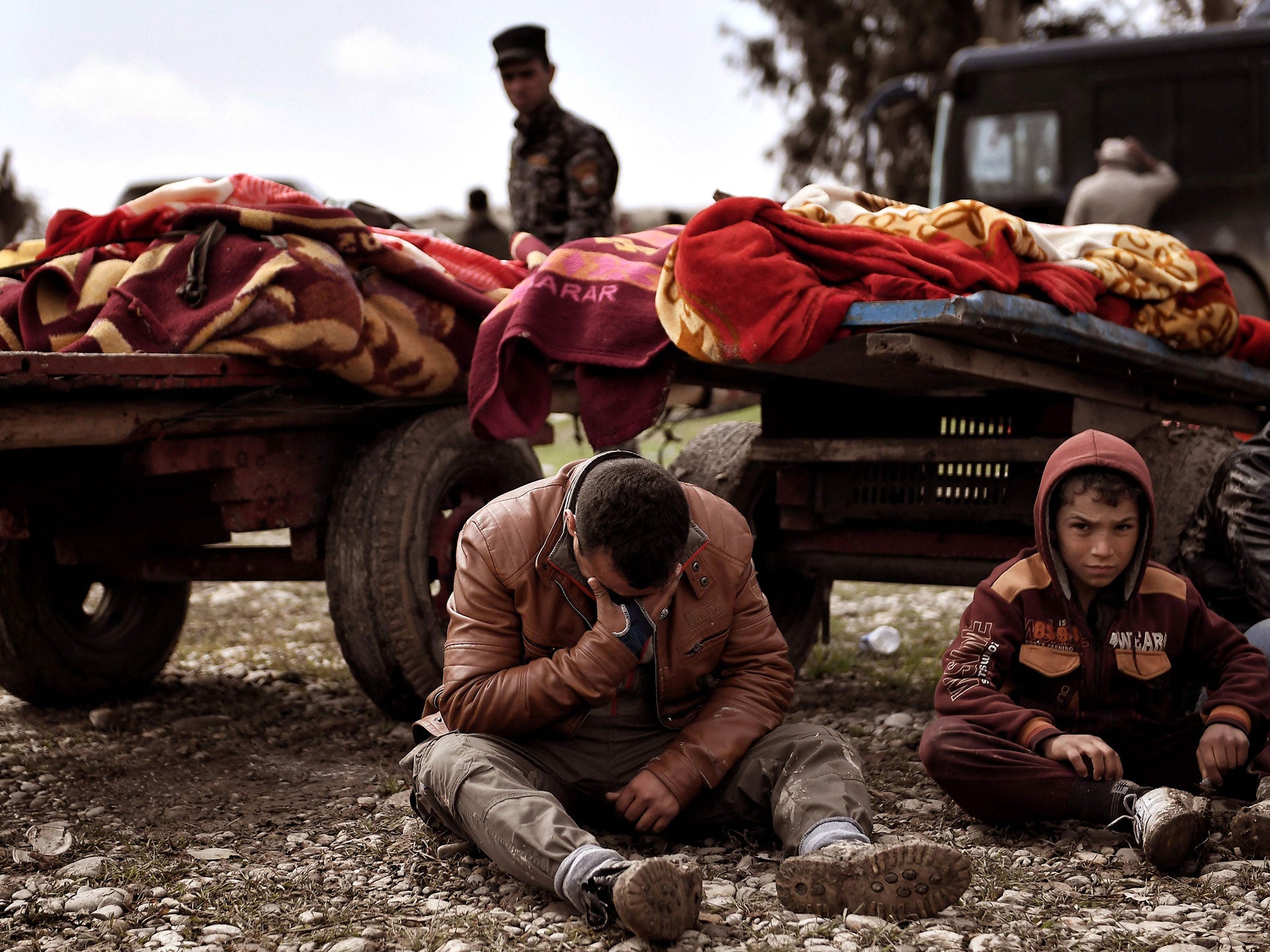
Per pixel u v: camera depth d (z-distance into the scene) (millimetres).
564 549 2492
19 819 3006
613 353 3477
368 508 3652
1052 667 2805
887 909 2191
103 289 3564
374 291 3715
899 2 20375
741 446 4367
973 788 2729
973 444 3648
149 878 2520
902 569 4059
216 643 5586
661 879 2057
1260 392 4332
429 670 3703
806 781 2471
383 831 2863
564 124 5422
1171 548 3707
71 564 4012
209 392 3383
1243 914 2252
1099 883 2436
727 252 3193
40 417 2945
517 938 2160
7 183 16516
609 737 2629
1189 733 2811
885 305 3029
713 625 2600
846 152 21578
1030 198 9828
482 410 3564
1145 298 3641
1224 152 9242
